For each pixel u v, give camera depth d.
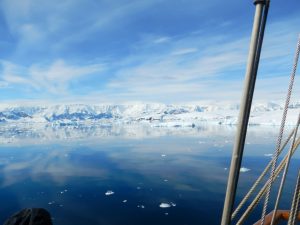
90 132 131.88
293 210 2.51
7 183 36.31
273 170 2.56
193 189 31.66
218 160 48.12
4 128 195.75
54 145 78.06
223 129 127.81
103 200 28.86
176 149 63.50
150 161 49.34
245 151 56.16
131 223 23.00
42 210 3.13
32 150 68.62
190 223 22.84
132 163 48.09
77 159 53.97
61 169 44.50
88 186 34.09
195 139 84.00
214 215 24.39
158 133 114.00
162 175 38.47
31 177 39.31
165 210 25.75
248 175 36.03
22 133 136.00
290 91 2.44
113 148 68.75
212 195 29.52
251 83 1.92
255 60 1.91
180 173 39.25
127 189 32.47
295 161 42.12
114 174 40.06
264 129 117.25
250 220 22.48
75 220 23.89
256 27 1.88
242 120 1.94
